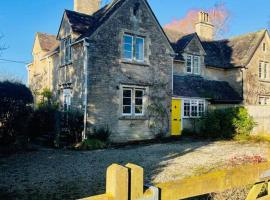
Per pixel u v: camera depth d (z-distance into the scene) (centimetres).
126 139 1681
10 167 953
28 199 629
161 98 1864
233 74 2470
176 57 2127
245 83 2405
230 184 332
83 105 1561
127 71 1708
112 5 1820
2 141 1321
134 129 1722
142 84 1759
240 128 1881
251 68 2466
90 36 1571
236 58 2514
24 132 1392
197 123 2077
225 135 1894
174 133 1966
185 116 2036
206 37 2845
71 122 1577
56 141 1498
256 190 392
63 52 1892
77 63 1677
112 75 1645
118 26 1680
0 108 1297
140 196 236
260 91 2522
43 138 1612
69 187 719
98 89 1594
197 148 1420
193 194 287
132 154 1232
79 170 909
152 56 1827
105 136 1578
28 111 1416
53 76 2114
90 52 1578
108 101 1625
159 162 1045
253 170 365
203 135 1964
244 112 1891
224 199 577
